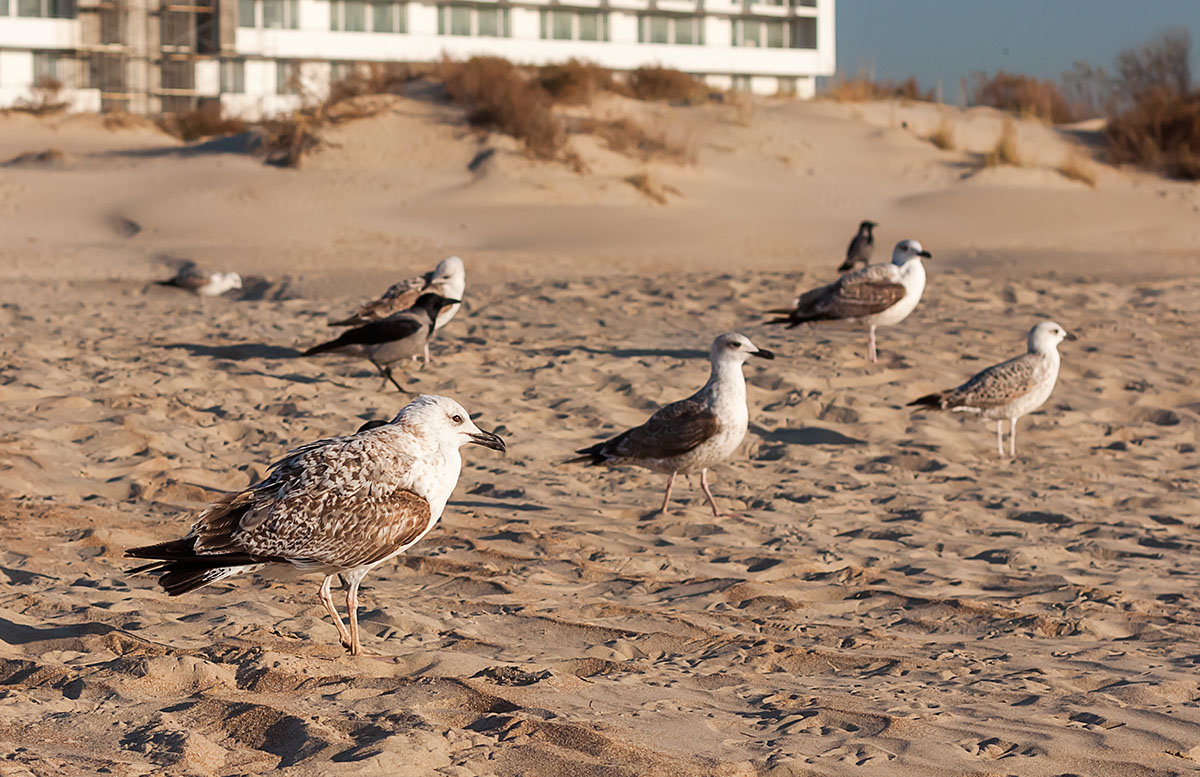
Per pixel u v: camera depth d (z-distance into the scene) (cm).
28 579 645
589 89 4234
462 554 730
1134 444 1107
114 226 2964
